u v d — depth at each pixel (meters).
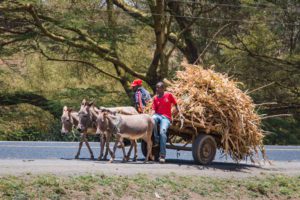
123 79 37.44
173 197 12.60
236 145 16.75
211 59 39.53
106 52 35.78
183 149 16.83
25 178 12.08
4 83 37.94
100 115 15.74
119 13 36.59
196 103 16.41
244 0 38.31
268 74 40.53
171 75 36.53
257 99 40.25
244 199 13.47
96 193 11.89
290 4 39.12
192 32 39.62
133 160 16.59
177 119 16.36
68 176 12.63
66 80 39.31
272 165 18.11
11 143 22.91
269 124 39.66
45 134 31.94
